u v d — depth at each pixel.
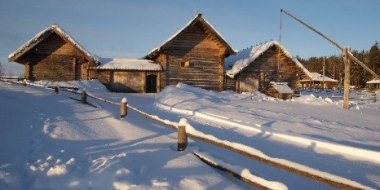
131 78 29.42
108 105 14.61
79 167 5.39
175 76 29.39
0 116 9.34
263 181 4.18
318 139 8.45
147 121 10.55
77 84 26.30
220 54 30.34
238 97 24.53
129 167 5.22
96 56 29.48
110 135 8.07
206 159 5.64
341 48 19.95
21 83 23.41
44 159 5.86
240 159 6.61
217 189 4.52
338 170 6.32
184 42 29.62
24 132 7.85
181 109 14.73
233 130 10.20
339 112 17.95
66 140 7.38
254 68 31.25
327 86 79.44
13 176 4.90
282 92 27.67
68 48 29.25
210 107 15.62
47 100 14.40
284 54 30.92
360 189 3.28
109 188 4.52
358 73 89.81
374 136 10.22
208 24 28.52
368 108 22.34
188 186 4.59
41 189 4.61
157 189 4.44
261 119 12.44
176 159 5.81
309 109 18.39
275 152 7.55
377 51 87.75
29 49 27.27
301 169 3.90
